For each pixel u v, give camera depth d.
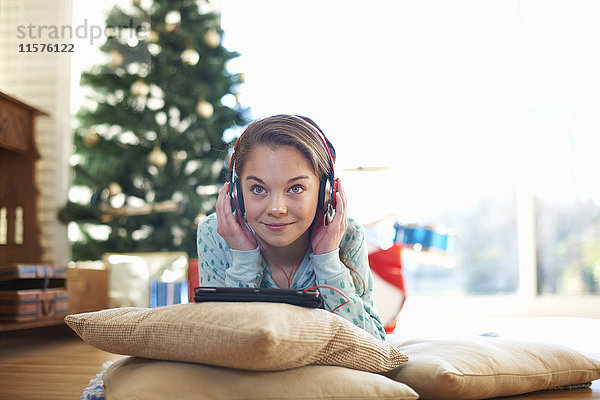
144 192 4.00
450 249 3.46
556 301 4.75
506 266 4.84
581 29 4.92
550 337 3.00
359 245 1.47
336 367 1.20
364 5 4.91
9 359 2.35
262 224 1.29
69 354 2.51
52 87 4.38
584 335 3.10
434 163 4.85
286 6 4.91
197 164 4.07
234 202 1.40
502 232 4.85
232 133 4.09
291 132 1.27
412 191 4.84
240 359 1.08
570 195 4.85
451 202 4.84
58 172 4.32
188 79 4.07
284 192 1.27
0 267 2.62
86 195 4.34
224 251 1.50
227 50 4.24
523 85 4.88
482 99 4.89
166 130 3.92
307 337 1.11
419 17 4.92
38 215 3.56
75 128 4.21
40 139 4.35
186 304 1.24
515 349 1.50
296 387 1.12
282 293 1.21
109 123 3.96
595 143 4.85
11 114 3.31
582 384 1.57
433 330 3.46
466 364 1.34
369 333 1.40
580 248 4.82
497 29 4.92
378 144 4.85
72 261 4.00
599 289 4.77
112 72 4.00
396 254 2.97
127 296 3.50
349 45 4.90
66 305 2.94
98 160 4.09
